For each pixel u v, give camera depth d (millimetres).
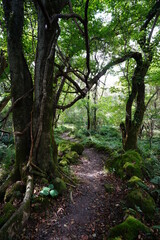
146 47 5656
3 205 3139
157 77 6223
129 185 3793
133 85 6070
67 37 5418
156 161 5531
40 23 3426
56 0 3150
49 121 3816
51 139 4105
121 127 6777
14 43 3402
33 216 2797
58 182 3527
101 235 2545
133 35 5371
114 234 2326
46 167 3801
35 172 3584
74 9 4914
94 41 5719
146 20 5453
